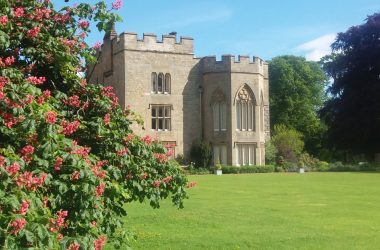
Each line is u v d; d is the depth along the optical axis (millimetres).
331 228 10570
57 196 4285
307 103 60406
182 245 8836
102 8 5945
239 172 37938
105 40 41938
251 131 41125
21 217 3402
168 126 40156
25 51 5309
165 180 6043
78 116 5543
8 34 5105
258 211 13125
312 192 18688
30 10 5543
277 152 43938
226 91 40500
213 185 22391
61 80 5895
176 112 40375
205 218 11906
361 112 43844
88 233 4566
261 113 42500
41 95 4531
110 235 5340
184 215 12320
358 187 20969
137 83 39062
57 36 5793
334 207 14031
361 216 12344
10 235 3332
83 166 4289
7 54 5352
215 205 14367
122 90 39094
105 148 5746
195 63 41375
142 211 12984
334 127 46031
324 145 50906
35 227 3445
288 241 9180
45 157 4152
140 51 39281
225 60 40656
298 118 60719
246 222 11359
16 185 3666
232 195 17484
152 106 39625
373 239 9398
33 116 4051
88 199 4348
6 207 3471
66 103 5660
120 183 5699
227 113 40438
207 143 39938
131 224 11039
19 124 4094
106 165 5590
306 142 60438
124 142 5863
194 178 28781
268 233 9977
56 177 4359
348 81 47031
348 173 33094
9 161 3738
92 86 6004
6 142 4316
